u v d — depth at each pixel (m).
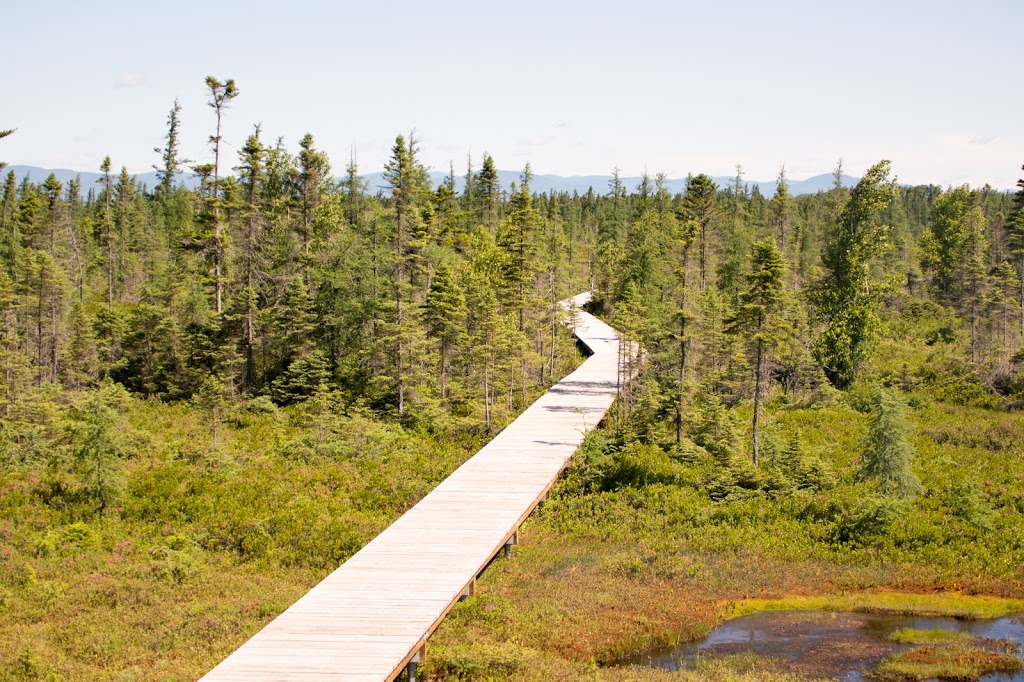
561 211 110.88
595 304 75.62
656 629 20.16
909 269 87.31
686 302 33.22
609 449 32.06
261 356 43.38
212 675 14.66
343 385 41.56
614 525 26.38
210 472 30.67
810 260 77.12
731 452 30.55
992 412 41.34
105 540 24.52
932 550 24.19
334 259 48.31
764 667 18.36
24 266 47.31
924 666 18.19
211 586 21.70
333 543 24.30
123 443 30.62
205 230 47.41
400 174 46.19
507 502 24.69
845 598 22.06
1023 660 18.48
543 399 39.72
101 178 69.94
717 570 23.45
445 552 20.56
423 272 45.03
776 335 30.25
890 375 48.25
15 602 20.28
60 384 40.84
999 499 27.78
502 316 43.34
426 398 38.91
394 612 17.14
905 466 28.16
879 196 49.88
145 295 48.56
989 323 54.91
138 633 18.80
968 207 79.00
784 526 26.11
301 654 15.40
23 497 27.12
